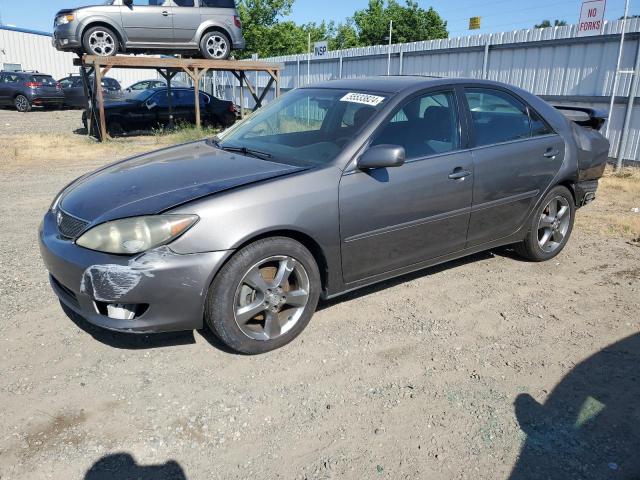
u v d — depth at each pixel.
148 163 3.85
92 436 2.62
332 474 2.43
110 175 3.70
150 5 13.25
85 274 2.96
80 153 11.66
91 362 3.23
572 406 2.93
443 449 2.59
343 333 3.63
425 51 13.91
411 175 3.74
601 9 9.69
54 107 25.12
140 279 2.88
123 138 14.56
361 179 3.53
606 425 2.79
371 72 16.05
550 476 2.44
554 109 4.96
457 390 3.05
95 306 3.03
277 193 3.21
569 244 5.55
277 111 4.47
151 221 2.93
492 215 4.35
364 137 3.61
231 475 2.41
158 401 2.89
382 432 2.70
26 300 4.00
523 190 4.51
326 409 2.87
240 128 4.52
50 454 2.50
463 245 4.27
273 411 2.84
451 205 4.01
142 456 2.51
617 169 9.68
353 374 3.18
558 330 3.76
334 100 4.13
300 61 19.67
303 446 2.60
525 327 3.79
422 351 3.44
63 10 12.88
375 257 3.72
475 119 4.26
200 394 2.96
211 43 14.20
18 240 5.39
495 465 2.50
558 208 5.01
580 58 10.42
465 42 12.69
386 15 37.97
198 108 14.52
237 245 3.04
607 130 10.23
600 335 3.70
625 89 9.75
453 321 3.84
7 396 2.89
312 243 3.45
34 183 8.31
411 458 2.53
